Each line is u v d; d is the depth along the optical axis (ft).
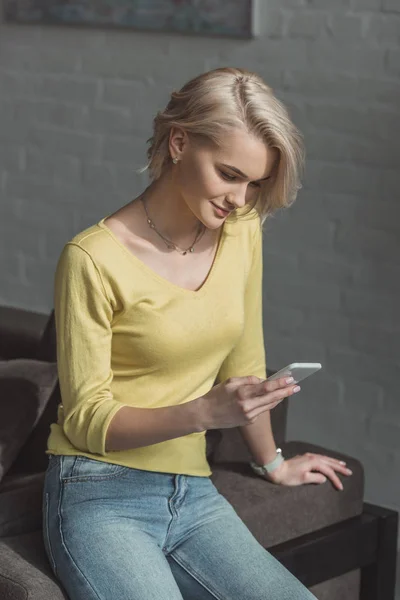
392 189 12.89
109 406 7.69
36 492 8.38
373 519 9.78
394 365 13.16
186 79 14.32
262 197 8.03
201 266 8.20
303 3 13.24
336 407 13.69
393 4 12.59
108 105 15.12
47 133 15.81
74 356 7.73
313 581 9.29
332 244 13.46
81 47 15.25
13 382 9.40
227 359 9.07
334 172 13.32
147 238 8.02
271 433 9.29
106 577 7.30
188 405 7.48
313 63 13.28
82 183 15.57
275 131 7.43
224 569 7.79
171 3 14.21
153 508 7.91
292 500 9.17
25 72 15.88
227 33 13.80
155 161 7.88
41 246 16.15
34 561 7.79
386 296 13.11
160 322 7.82
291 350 13.99
